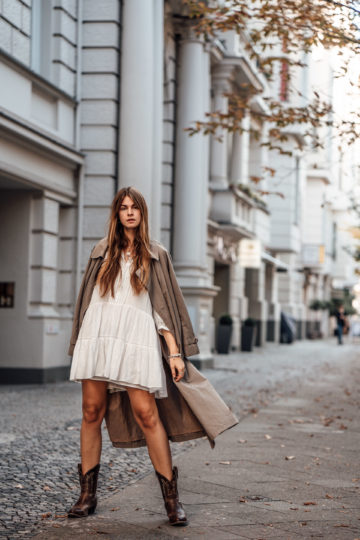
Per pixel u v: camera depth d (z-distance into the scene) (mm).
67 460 6008
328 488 5176
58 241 13789
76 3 13633
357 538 3943
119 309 4098
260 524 4176
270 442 7152
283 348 30453
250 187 23531
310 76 30234
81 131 13828
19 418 8375
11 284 12516
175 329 4172
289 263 38812
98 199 13750
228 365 18297
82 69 13836
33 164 11898
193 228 17141
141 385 4012
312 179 46875
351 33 8414
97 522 4129
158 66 14266
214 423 4121
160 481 4176
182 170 17250
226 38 20719
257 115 10312
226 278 23938
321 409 9969
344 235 61375
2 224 12547
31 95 11891
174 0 16297
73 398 10469
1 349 12508
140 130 13766
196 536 3900
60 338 13086
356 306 62375
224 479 5375
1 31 10680
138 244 4184
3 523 4074
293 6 8547
